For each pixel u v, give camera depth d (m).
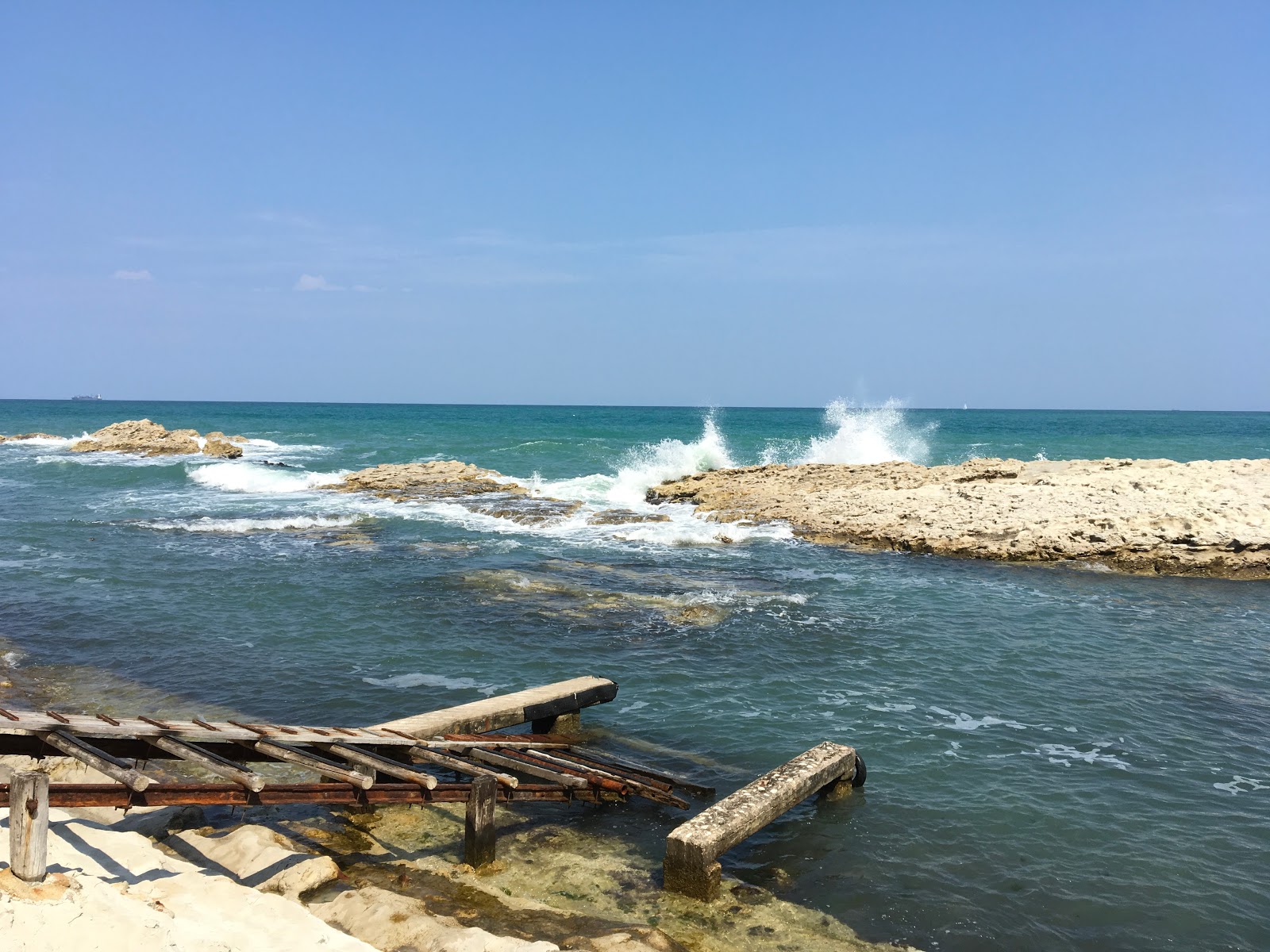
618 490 28.77
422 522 23.08
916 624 13.84
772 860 7.04
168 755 6.75
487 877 6.53
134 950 4.65
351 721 9.71
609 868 6.80
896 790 8.30
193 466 36.22
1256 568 17.30
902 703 10.55
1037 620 14.14
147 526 22.05
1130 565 17.80
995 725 9.89
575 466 40.56
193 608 14.38
